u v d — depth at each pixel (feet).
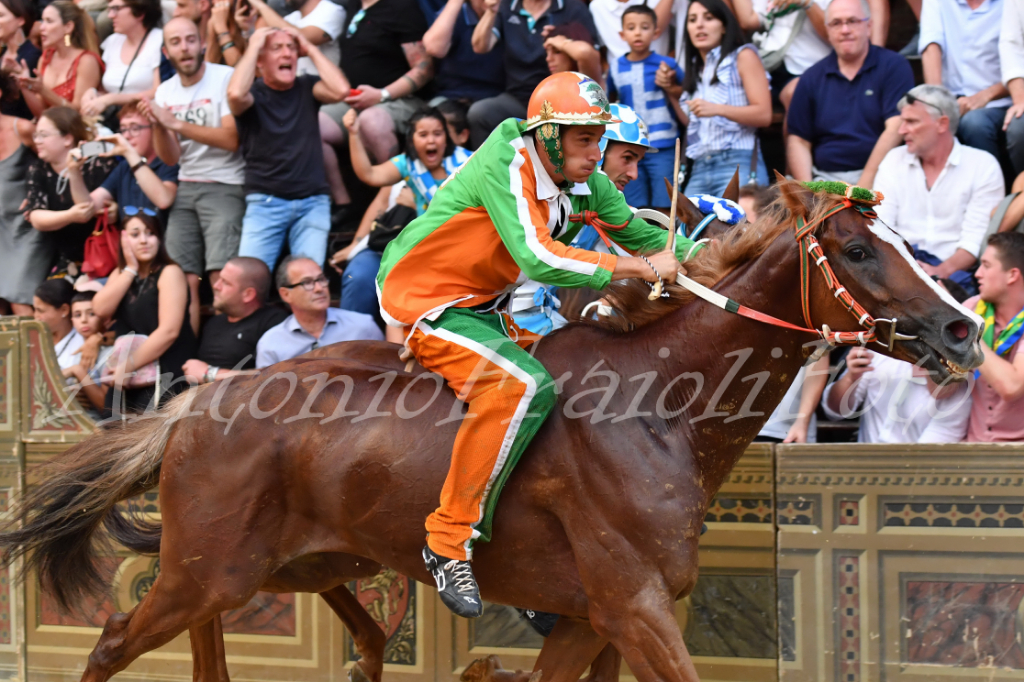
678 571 15.33
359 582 24.73
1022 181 25.64
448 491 15.67
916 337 14.53
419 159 29.19
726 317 15.92
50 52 34.37
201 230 32.27
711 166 28.53
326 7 32.48
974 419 23.39
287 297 28.14
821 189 15.39
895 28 30.91
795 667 22.72
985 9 27.66
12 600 26.14
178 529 17.33
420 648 24.34
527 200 15.19
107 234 32.22
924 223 26.35
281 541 17.47
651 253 17.62
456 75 31.99
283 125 31.04
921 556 22.03
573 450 15.80
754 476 22.98
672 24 30.22
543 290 21.74
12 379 26.25
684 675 15.02
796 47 29.76
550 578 16.26
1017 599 21.40
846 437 26.63
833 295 15.02
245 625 25.23
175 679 25.58
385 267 16.76
